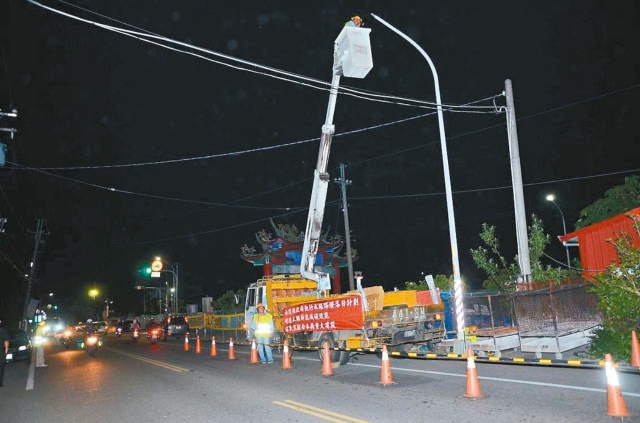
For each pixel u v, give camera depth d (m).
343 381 12.41
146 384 14.00
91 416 10.21
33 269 57.19
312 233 18.05
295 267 42.31
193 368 17.03
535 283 19.05
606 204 24.89
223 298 48.62
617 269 13.38
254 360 17.11
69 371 18.66
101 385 14.32
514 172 20.75
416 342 15.59
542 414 8.07
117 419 9.80
